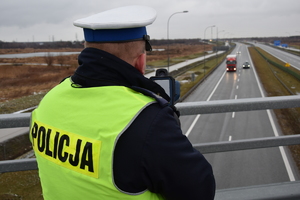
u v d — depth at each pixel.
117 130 0.94
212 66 67.19
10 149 8.93
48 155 1.11
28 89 36.59
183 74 52.88
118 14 1.07
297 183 1.87
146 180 0.94
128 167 0.92
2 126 1.60
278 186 1.85
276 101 1.78
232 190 1.83
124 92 1.01
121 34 1.06
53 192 1.11
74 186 1.02
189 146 1.00
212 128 16.41
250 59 85.06
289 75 46.25
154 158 0.92
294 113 18.88
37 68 69.38
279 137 1.94
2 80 46.72
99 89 1.04
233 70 55.94
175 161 0.94
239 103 1.75
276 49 141.88
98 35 1.06
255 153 11.41
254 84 38.25
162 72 1.39
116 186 0.93
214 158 11.04
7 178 5.01
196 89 36.00
